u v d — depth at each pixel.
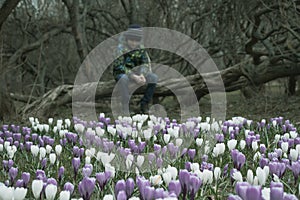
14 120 8.70
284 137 4.72
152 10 13.70
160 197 2.20
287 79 13.71
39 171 2.99
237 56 13.15
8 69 11.21
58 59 14.65
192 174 2.77
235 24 12.05
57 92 9.89
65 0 12.12
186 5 13.00
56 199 3.10
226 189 3.42
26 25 13.30
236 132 5.57
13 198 2.30
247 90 13.22
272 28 10.84
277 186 2.21
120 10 14.66
